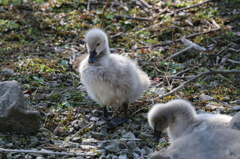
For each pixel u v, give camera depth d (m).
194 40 14.20
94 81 9.20
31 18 16.02
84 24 15.55
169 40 14.48
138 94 9.99
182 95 10.80
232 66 12.43
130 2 17.47
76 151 8.35
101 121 9.62
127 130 9.25
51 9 16.78
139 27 15.49
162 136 8.96
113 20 16.00
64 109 10.15
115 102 9.70
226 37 14.20
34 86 11.30
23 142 8.58
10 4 17.20
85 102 10.56
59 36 14.89
